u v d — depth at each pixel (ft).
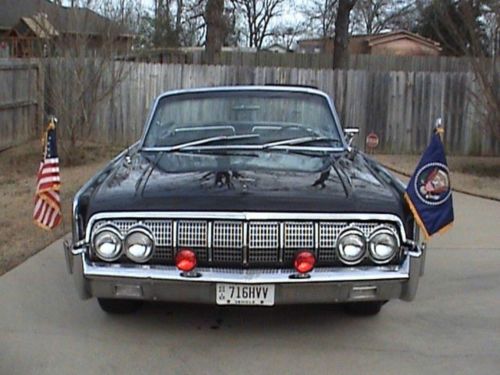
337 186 11.79
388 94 43.06
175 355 11.57
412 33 116.57
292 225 10.87
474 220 23.15
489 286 15.75
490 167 37.63
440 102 42.91
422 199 11.42
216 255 10.89
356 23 134.82
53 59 37.11
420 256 11.43
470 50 37.65
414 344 12.23
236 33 113.91
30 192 27.12
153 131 15.87
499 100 34.68
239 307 13.92
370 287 11.06
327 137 15.76
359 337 12.53
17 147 39.47
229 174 12.35
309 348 11.96
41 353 11.53
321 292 10.96
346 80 43.01
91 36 37.29
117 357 11.44
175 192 11.30
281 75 43.21
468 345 12.23
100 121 43.78
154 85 43.55
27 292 14.66
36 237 19.36
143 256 10.95
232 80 43.34
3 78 37.73
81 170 33.14
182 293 10.97
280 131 15.76
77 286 11.41
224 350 11.80
